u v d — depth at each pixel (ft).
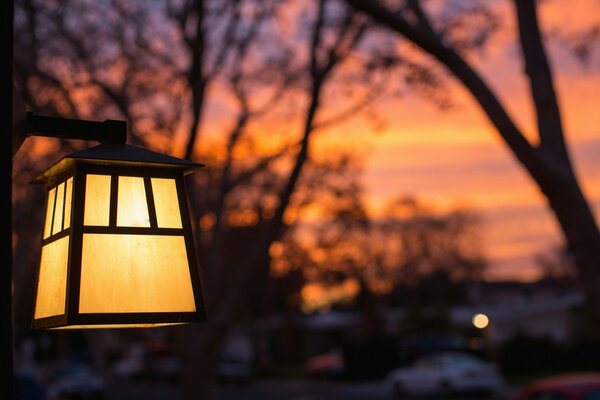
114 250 8.51
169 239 8.69
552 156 28.17
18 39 45.88
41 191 64.18
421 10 30.68
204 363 50.67
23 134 9.27
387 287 223.30
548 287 235.40
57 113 48.49
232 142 53.47
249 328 191.62
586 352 135.54
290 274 154.40
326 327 236.63
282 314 240.12
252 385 163.02
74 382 126.41
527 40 28.86
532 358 138.51
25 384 78.79
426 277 229.66
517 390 116.98
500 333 175.83
